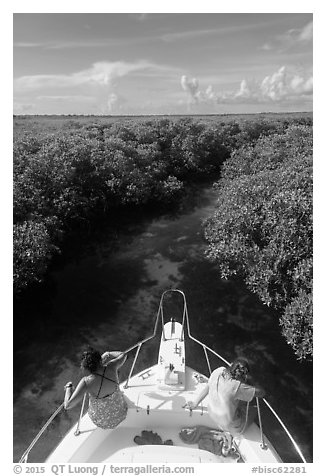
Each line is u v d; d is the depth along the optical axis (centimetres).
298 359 921
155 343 1005
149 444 503
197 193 2158
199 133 2580
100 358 464
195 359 941
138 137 2381
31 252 1148
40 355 973
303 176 1338
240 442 499
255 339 1012
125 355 484
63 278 1323
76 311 1147
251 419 503
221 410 473
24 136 1933
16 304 1173
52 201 1523
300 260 1048
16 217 1345
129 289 1255
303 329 895
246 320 1087
